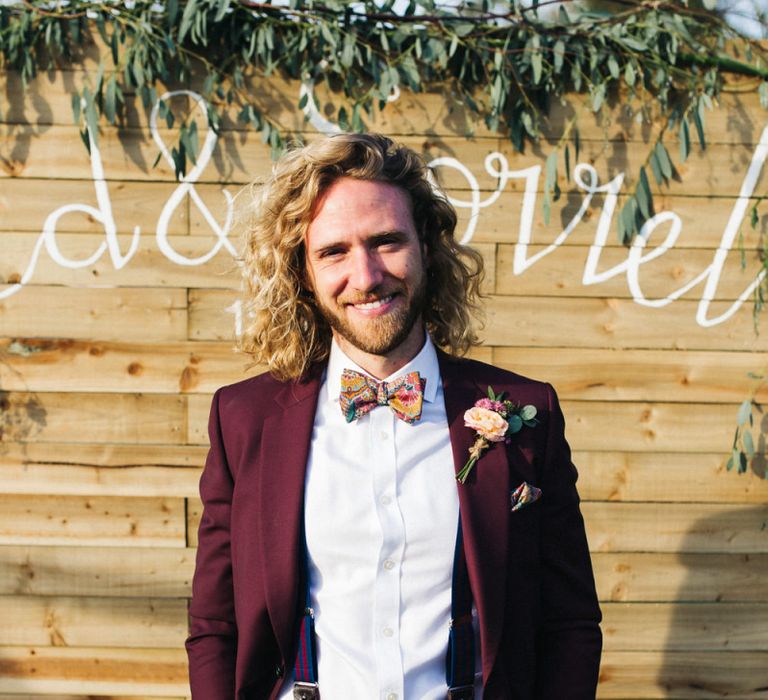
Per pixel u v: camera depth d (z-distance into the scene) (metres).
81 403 2.44
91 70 2.38
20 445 2.44
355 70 2.40
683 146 2.41
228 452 1.53
